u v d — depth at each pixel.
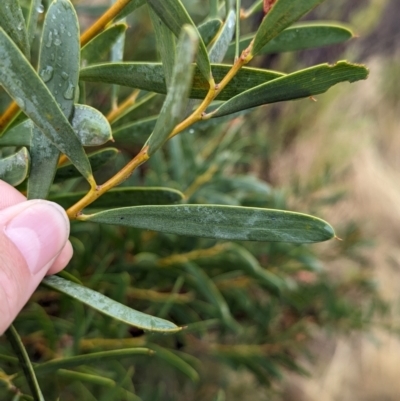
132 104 0.19
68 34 0.12
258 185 0.34
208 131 0.40
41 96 0.12
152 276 0.31
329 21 0.58
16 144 0.15
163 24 0.12
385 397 0.68
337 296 0.41
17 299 0.15
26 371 0.14
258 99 0.12
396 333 0.41
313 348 0.66
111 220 0.13
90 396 0.28
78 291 0.14
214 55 0.14
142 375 0.41
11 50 0.11
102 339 0.26
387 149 0.88
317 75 0.12
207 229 0.13
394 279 0.75
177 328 0.13
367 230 0.57
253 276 0.31
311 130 0.59
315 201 0.43
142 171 0.36
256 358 0.36
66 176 0.16
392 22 0.71
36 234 0.15
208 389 0.46
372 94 0.80
